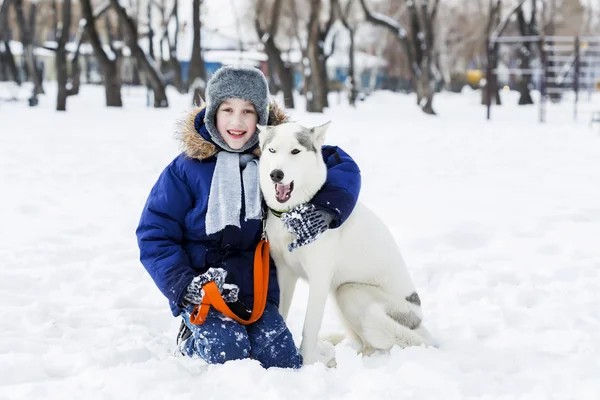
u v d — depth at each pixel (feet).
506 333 13.65
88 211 24.63
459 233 21.35
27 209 24.61
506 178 33.47
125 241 20.61
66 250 19.17
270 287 12.90
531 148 47.16
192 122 12.58
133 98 122.83
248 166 12.51
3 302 14.78
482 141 51.90
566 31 166.81
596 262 18.48
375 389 10.19
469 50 196.95
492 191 29.50
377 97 153.58
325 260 12.19
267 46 94.73
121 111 81.61
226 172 12.26
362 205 13.12
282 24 135.85
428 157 41.50
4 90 118.11
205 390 10.14
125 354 11.73
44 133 51.49
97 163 35.99
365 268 12.78
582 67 87.30
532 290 16.05
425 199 27.48
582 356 11.98
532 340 13.20
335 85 179.63
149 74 89.30
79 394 9.95
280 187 11.90
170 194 12.26
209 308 11.76
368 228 12.78
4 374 10.77
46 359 11.60
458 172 35.42
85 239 20.81
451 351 12.51
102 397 9.81
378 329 12.61
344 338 13.83
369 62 191.93
